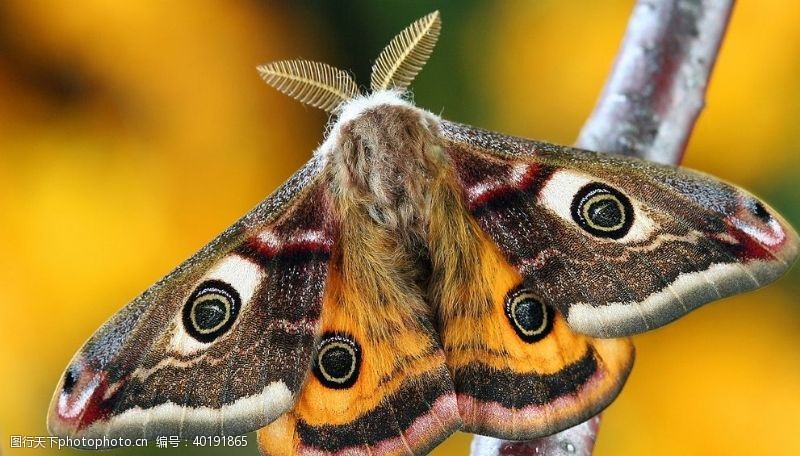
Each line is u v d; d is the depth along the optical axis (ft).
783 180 1.08
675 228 0.74
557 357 0.75
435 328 0.76
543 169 0.76
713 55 0.86
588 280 0.75
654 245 0.74
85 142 1.08
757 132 1.09
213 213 1.09
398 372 0.76
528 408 0.75
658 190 0.74
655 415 1.06
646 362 1.07
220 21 1.11
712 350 1.07
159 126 1.09
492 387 0.76
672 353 1.08
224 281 0.75
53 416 0.73
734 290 0.73
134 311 0.74
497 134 0.76
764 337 1.07
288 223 0.76
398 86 0.78
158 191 1.08
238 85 1.11
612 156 0.75
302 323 0.75
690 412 1.06
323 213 0.76
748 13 1.11
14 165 1.06
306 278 0.76
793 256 0.73
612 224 0.75
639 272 0.74
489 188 0.76
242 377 0.74
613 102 0.86
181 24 1.10
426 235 0.76
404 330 0.76
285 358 0.75
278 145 1.11
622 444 1.05
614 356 0.75
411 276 0.76
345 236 0.76
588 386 0.75
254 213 0.76
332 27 1.10
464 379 0.76
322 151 0.77
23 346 1.01
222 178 1.10
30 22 1.07
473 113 1.07
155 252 1.06
